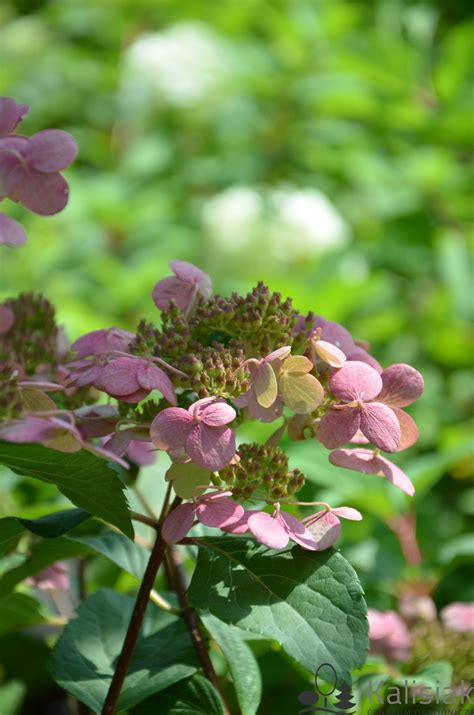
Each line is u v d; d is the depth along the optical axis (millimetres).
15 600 724
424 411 1306
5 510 889
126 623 693
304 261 1468
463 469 1219
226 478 604
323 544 595
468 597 917
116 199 1562
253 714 646
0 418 576
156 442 581
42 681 866
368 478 891
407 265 1453
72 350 645
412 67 1603
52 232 1512
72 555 710
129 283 1395
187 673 652
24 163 603
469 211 1457
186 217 1607
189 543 616
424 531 1015
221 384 599
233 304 625
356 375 605
